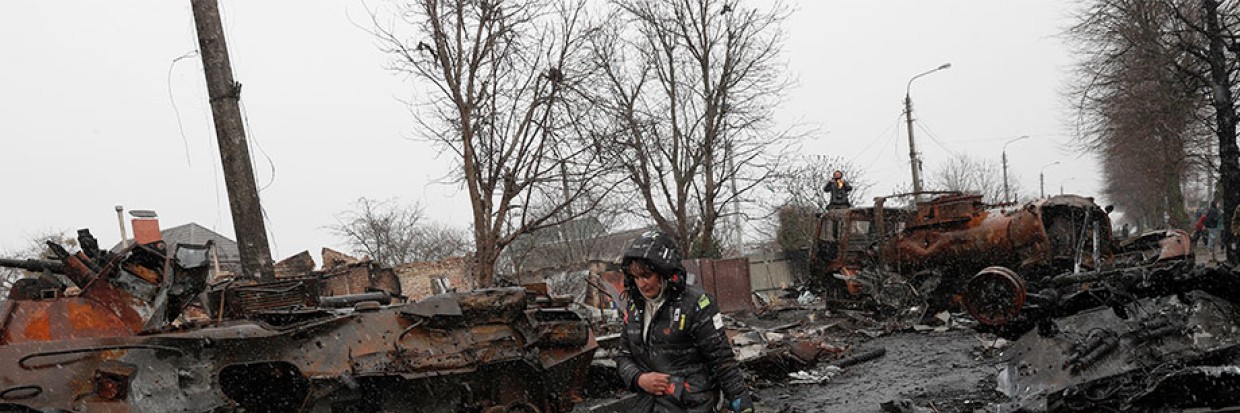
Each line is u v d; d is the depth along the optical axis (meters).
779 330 15.56
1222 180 16.34
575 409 8.52
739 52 22.38
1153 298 7.49
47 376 4.59
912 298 15.23
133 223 6.61
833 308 17.23
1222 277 7.05
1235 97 16.28
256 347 5.49
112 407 4.65
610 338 9.59
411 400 6.31
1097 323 7.49
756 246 39.09
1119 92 27.31
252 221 8.53
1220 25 16.64
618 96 20.50
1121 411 6.19
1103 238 13.20
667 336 3.92
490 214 12.39
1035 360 7.39
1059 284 7.85
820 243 17.73
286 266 22.86
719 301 19.30
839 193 19.20
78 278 5.96
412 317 6.33
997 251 13.73
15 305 5.42
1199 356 6.49
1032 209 13.37
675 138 22.20
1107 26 25.00
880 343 13.63
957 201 14.52
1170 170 30.30
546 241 27.59
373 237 35.00
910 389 9.38
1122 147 34.19
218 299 6.71
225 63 8.62
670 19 22.45
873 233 16.66
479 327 6.66
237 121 8.61
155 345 5.04
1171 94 23.95
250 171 8.65
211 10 8.59
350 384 5.73
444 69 12.12
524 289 7.15
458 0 12.16
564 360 7.09
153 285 5.96
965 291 8.49
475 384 6.67
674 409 3.91
